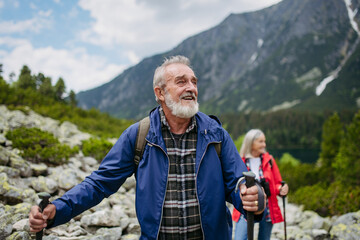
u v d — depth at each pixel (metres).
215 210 1.70
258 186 1.58
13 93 14.23
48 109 15.41
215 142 1.76
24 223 2.70
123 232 3.57
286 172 9.38
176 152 1.78
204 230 1.69
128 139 1.83
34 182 4.09
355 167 8.52
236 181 1.73
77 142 8.16
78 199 1.61
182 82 1.79
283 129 142.12
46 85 24.83
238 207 1.68
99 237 2.93
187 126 1.84
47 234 2.88
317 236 4.50
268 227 3.29
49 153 5.28
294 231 4.75
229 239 1.93
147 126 1.84
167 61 1.88
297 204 6.60
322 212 5.88
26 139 5.51
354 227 4.38
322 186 7.74
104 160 1.84
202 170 1.72
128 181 5.77
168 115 1.83
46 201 1.43
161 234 1.72
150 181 1.73
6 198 3.35
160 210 1.69
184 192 1.73
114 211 3.97
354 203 5.62
